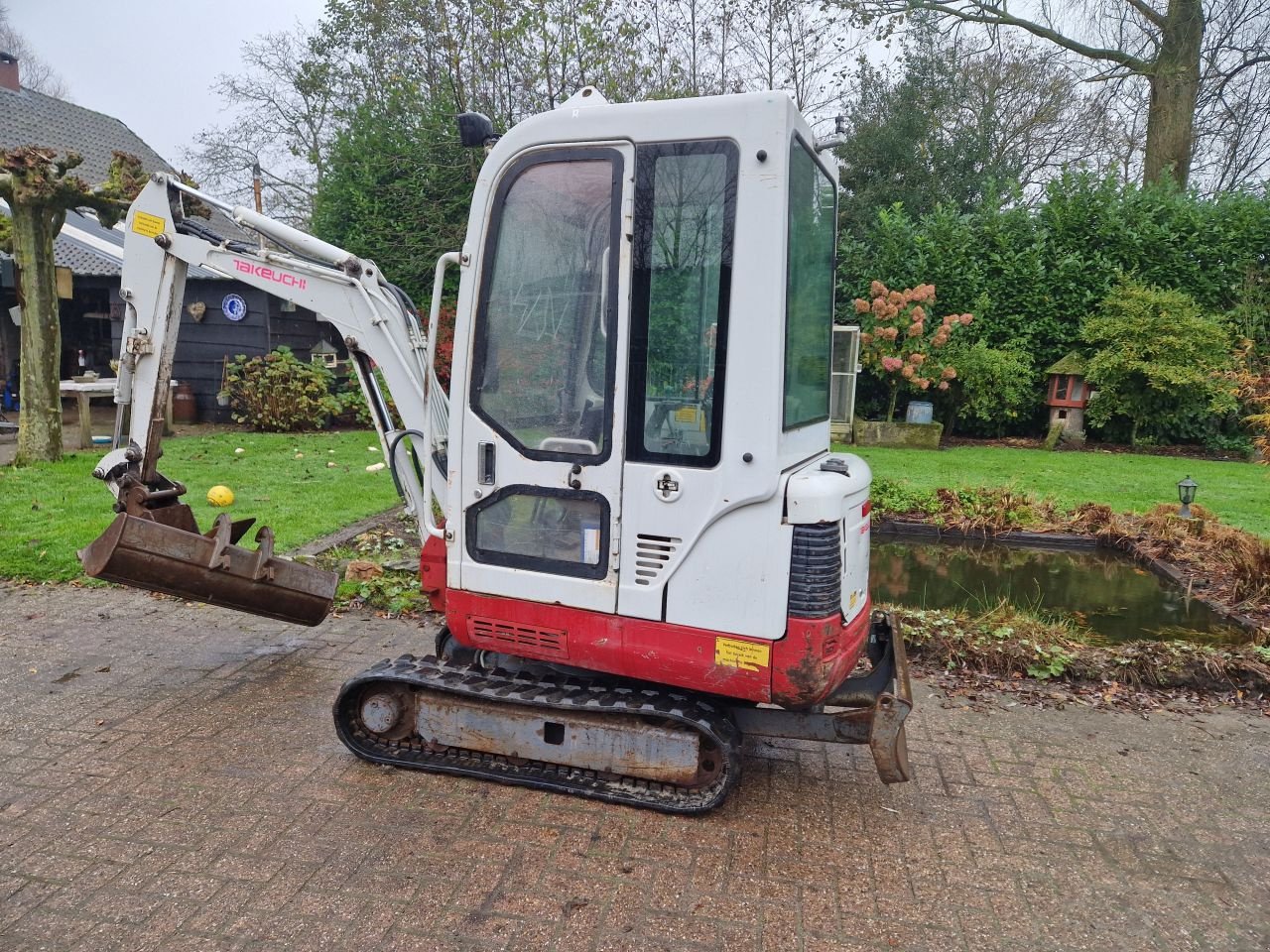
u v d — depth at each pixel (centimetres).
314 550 621
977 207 1611
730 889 276
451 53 1323
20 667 430
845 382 1311
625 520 291
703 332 276
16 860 277
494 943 246
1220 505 883
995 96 1941
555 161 288
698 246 273
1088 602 618
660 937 252
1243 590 604
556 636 307
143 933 246
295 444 1131
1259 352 1261
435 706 334
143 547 366
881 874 288
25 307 866
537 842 297
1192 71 1511
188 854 283
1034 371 1391
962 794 341
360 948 243
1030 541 793
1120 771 364
